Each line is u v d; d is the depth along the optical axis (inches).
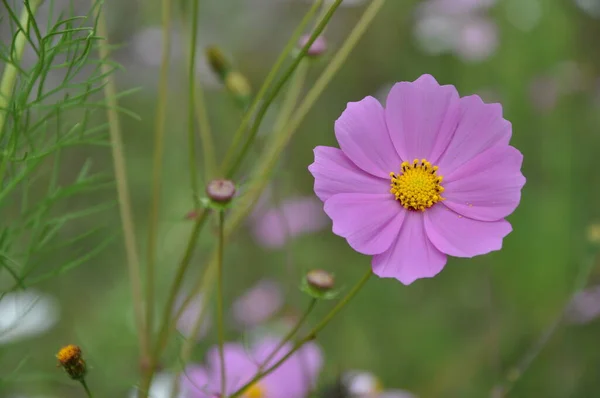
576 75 55.7
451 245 27.8
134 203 48.9
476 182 28.1
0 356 33.0
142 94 56.9
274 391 32.3
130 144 52.9
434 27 59.6
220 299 28.0
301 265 47.7
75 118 37.6
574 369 43.4
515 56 57.1
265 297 44.9
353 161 28.1
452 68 61.3
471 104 28.4
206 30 67.2
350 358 43.4
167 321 29.4
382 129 28.3
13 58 28.4
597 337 44.5
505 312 47.1
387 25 63.6
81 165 50.7
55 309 37.9
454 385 43.8
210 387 32.2
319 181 27.9
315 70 63.2
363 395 33.9
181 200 45.7
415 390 43.6
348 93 63.7
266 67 67.7
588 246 34.5
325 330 44.8
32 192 45.2
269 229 47.2
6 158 28.6
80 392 36.4
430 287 49.9
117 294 40.6
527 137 55.3
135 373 36.7
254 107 28.9
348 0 40.4
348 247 51.3
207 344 38.7
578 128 55.7
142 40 57.9
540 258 48.8
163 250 41.8
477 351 45.2
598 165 54.3
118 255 46.1
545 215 50.8
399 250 27.9
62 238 46.2
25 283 28.9
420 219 28.1
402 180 28.1
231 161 30.2
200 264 43.1
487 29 57.6
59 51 28.3
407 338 46.4
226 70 32.1
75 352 27.8
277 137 31.3
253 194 31.0
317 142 59.4
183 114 52.8
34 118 34.7
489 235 27.9
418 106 28.4
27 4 27.5
